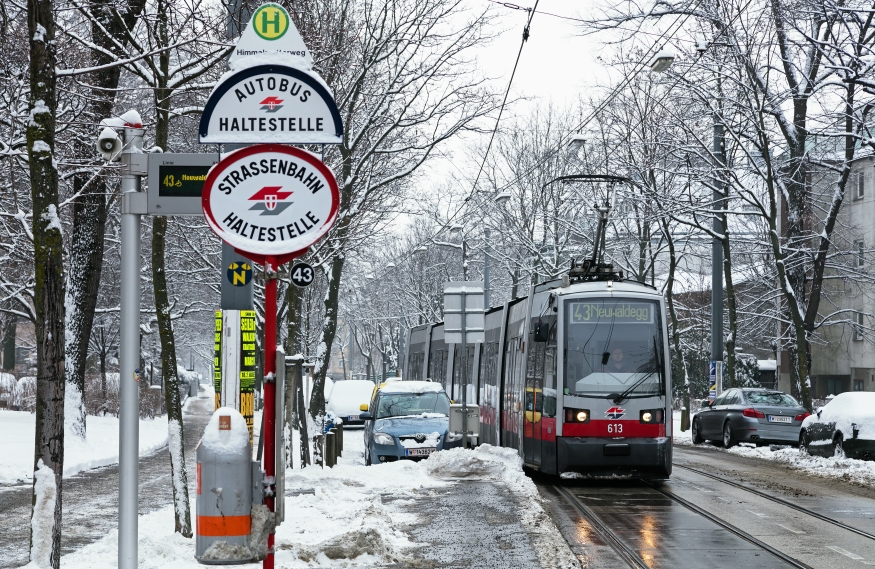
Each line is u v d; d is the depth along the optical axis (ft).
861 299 134.92
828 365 144.46
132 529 21.94
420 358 126.93
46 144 26.32
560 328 56.59
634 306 56.95
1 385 117.80
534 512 41.42
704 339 162.61
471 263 181.98
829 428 69.92
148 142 65.92
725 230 99.86
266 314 18.75
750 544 35.01
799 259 100.27
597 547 34.45
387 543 32.73
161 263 33.96
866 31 78.69
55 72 27.04
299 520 37.35
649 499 48.49
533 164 133.49
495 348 82.17
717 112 90.63
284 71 19.07
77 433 74.43
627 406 55.26
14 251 68.33
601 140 115.75
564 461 54.80
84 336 75.87
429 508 43.14
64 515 42.34
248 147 18.45
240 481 18.86
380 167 75.97
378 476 54.70
